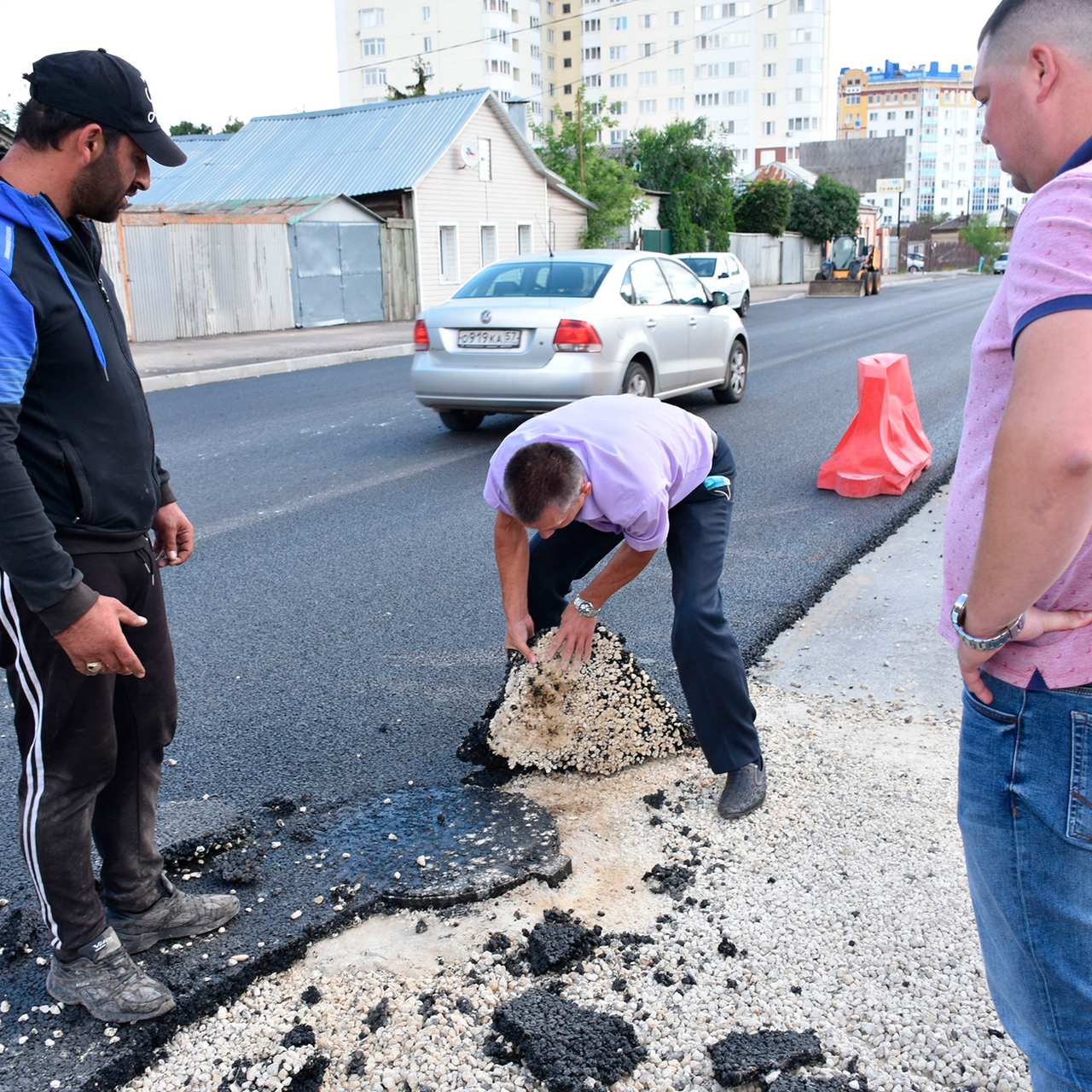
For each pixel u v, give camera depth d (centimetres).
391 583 528
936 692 388
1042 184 149
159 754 241
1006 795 152
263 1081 208
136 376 219
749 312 2759
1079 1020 152
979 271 7838
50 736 209
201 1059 215
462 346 862
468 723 369
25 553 185
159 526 257
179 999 226
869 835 291
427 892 265
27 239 190
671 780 329
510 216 3102
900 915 255
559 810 312
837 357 1552
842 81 17625
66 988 220
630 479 279
